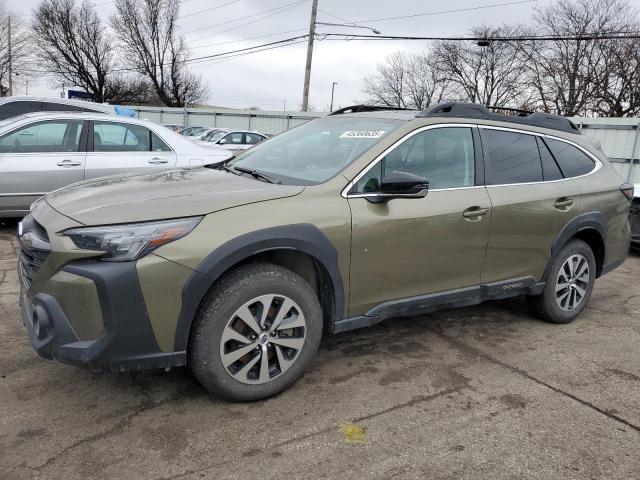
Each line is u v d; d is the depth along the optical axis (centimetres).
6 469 248
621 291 587
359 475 255
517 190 404
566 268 454
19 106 895
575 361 393
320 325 325
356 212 325
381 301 349
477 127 398
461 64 4562
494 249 393
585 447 285
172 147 748
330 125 412
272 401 316
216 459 262
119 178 356
